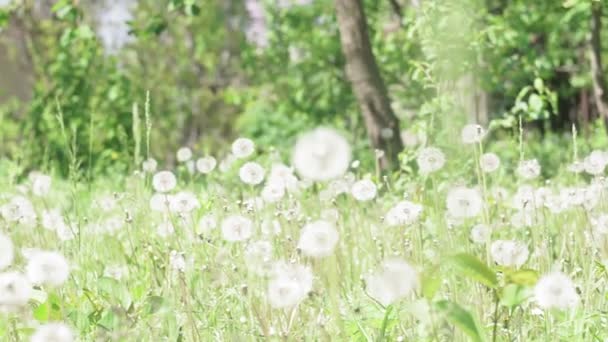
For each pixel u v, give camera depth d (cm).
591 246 503
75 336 402
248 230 469
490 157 609
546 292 329
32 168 1722
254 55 2139
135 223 592
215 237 557
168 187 557
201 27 2822
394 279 318
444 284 445
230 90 2277
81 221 612
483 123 1378
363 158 1873
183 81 2877
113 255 588
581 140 1592
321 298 425
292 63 2098
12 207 605
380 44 1877
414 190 668
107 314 400
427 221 552
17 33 2277
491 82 1287
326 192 646
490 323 403
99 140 1798
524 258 433
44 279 351
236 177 953
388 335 401
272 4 2102
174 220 576
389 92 1881
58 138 1767
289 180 597
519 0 1566
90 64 1886
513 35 1241
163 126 2828
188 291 462
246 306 429
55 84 1869
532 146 1862
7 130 2014
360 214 643
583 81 2150
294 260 428
